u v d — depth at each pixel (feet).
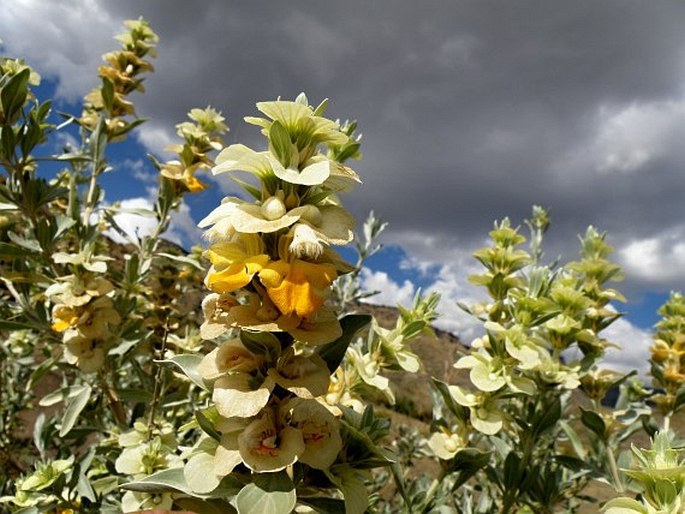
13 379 1.78
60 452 1.41
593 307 1.17
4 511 1.14
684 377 1.16
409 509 0.98
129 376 1.73
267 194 0.56
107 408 1.61
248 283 0.54
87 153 1.57
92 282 1.17
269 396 0.57
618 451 1.18
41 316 1.26
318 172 0.53
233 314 0.54
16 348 1.81
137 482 0.57
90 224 1.39
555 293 1.08
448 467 1.00
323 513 0.59
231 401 0.53
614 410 1.23
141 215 1.43
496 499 1.27
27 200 1.18
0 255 1.18
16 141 1.14
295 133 0.56
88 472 1.29
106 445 1.16
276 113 0.55
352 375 0.90
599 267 1.21
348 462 0.64
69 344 1.18
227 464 0.54
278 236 0.56
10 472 1.60
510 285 1.11
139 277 1.36
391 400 0.89
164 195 1.43
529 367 0.93
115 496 1.26
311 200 0.57
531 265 1.25
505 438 1.22
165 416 1.46
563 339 1.07
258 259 0.52
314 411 0.57
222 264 0.55
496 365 0.98
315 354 0.62
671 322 1.26
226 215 0.55
